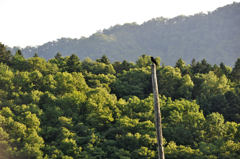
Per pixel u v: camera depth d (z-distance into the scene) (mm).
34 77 113188
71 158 68125
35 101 96625
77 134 84375
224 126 83562
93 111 95188
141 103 101625
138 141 74625
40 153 69188
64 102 97500
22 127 77000
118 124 85562
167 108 98688
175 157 67188
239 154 69062
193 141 80188
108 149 74562
